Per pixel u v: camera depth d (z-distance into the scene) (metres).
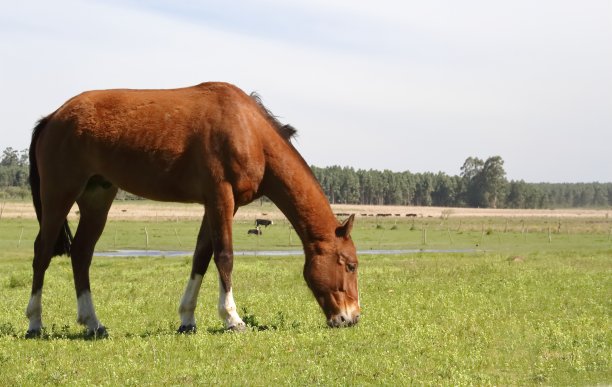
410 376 7.16
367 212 120.88
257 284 17.78
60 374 7.41
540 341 8.76
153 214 82.69
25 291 16.75
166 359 8.09
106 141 9.93
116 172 10.09
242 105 10.02
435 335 9.23
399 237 51.34
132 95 10.18
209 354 8.35
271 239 48.66
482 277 17.77
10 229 49.03
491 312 11.53
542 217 117.94
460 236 52.88
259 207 126.94
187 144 9.84
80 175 10.20
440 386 6.71
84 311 10.30
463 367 7.51
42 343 9.31
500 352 8.27
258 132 9.98
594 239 50.06
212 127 9.79
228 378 7.17
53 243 10.33
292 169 10.08
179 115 9.89
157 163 9.89
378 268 22.03
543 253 32.38
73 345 9.13
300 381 6.94
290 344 8.77
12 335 10.09
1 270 23.98
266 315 11.80
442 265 23.20
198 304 13.73
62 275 20.97
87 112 10.04
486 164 195.62
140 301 14.34
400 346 8.52
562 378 7.11
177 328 10.62
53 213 10.26
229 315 9.83
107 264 26.62
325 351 8.31
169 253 36.97
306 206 10.06
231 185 9.78
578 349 8.15
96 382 7.20
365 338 9.11
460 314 11.25
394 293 14.80
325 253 10.05
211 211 9.77
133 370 7.58
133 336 9.76
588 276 17.47
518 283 15.96
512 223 79.38
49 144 10.19
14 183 135.00
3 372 7.64
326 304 10.04
